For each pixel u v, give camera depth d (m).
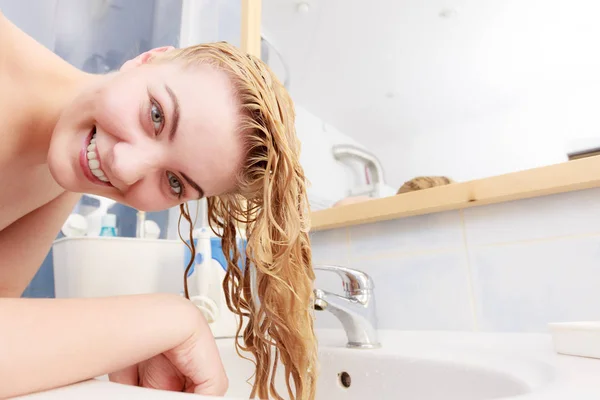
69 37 0.98
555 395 0.29
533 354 0.50
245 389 0.68
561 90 0.73
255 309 0.58
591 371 0.39
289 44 1.04
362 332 0.65
